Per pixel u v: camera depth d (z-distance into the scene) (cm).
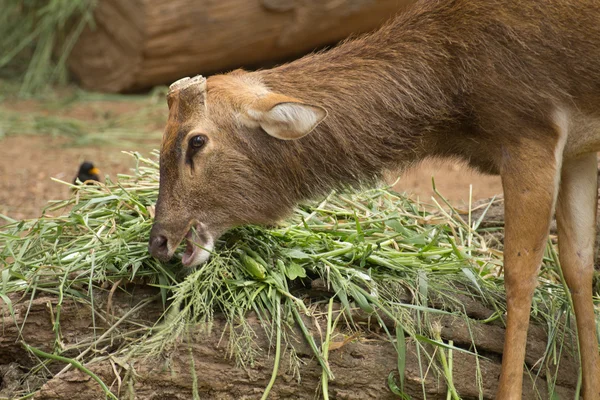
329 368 866
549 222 888
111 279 896
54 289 896
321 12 2167
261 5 2144
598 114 909
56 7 2242
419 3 968
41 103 2211
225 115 895
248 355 857
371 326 895
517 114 888
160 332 838
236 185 904
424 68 920
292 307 873
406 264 930
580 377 920
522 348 877
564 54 884
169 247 888
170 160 890
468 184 1734
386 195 1092
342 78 929
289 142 910
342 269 905
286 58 2328
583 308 937
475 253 1055
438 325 884
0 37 2389
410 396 880
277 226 975
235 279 886
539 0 889
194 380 827
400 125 929
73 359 850
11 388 891
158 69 2192
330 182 941
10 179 1720
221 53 2184
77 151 1911
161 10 2111
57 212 1499
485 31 896
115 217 976
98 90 2284
